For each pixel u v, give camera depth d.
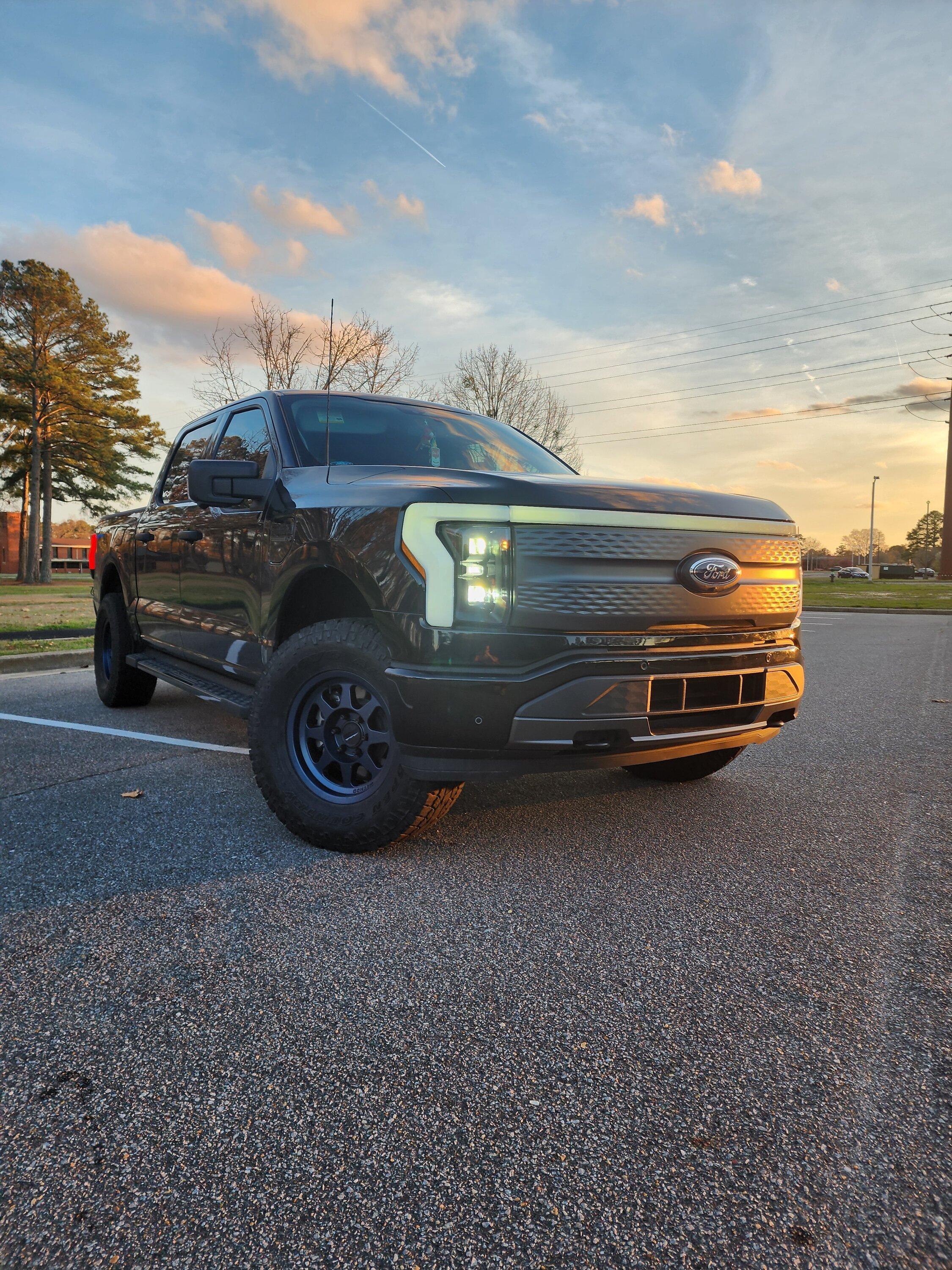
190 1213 1.23
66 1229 1.20
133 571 4.96
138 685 5.38
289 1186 1.29
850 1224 1.22
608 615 2.49
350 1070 1.58
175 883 2.49
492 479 2.60
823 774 4.00
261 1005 1.81
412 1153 1.36
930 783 3.83
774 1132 1.42
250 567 3.31
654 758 2.71
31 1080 1.54
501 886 2.50
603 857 2.78
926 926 2.25
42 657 7.64
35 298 35.78
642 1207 1.25
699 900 2.42
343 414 3.72
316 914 2.28
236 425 4.07
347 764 2.79
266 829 3.01
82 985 1.88
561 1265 1.15
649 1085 1.55
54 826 3.02
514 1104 1.49
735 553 2.76
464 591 2.40
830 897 2.45
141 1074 1.56
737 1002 1.85
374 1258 1.16
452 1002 1.83
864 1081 1.56
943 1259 1.16
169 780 3.67
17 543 72.50
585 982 1.93
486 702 2.38
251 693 3.42
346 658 2.68
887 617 21.52
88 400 38.09
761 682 2.86
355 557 2.62
